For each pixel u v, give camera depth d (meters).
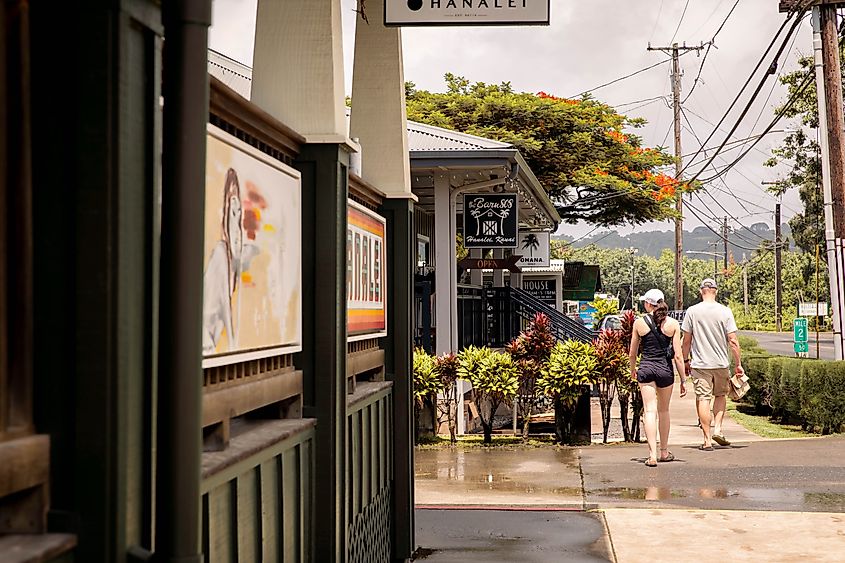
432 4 5.97
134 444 2.34
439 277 13.88
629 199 34.62
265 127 3.87
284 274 4.07
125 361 2.25
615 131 34.03
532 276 33.72
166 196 2.18
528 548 6.83
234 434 3.77
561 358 11.95
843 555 6.56
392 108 6.61
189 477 2.15
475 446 11.88
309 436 4.30
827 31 16.92
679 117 46.62
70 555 2.18
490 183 13.62
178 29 2.18
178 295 2.16
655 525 7.48
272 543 3.72
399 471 6.54
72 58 2.22
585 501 8.41
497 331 17.16
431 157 13.10
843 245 16.31
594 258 160.50
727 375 11.48
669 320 10.59
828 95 16.89
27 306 2.20
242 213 3.49
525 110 32.28
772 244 90.94
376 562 5.87
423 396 12.23
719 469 9.99
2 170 2.13
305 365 4.43
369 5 6.46
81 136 2.22
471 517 7.80
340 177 4.56
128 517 2.29
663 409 10.59
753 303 106.12
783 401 14.03
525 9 6.05
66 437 2.21
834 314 16.16
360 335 5.57
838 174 16.64
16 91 2.19
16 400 2.18
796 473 9.70
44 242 2.22
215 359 3.20
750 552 6.66
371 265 5.93
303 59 4.47
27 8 2.20
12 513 2.18
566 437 12.04
